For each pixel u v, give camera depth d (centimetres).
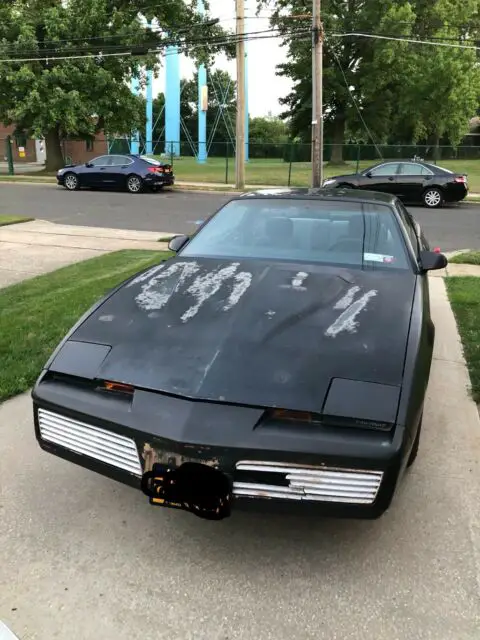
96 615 223
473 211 1739
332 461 226
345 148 3834
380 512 229
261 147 4738
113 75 2931
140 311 304
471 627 218
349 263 365
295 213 414
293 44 4031
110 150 3931
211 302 308
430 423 377
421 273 366
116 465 250
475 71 4547
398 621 221
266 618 222
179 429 233
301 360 255
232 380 246
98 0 2778
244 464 229
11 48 2742
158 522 279
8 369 443
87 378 261
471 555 256
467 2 4284
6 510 286
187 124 8512
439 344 521
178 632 216
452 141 4734
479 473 320
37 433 276
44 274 787
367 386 242
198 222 1409
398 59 4150
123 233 1213
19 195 2048
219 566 250
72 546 261
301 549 261
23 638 213
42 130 2845
